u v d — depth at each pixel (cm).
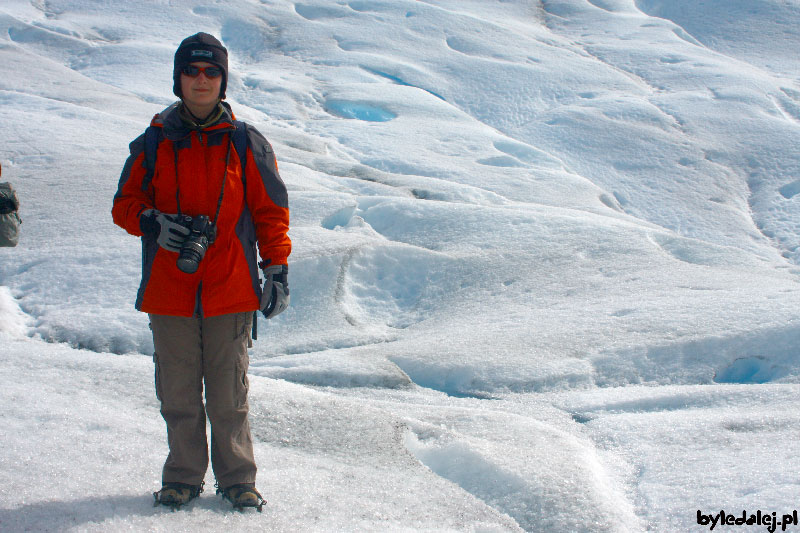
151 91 1873
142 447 323
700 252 758
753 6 3581
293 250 710
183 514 254
